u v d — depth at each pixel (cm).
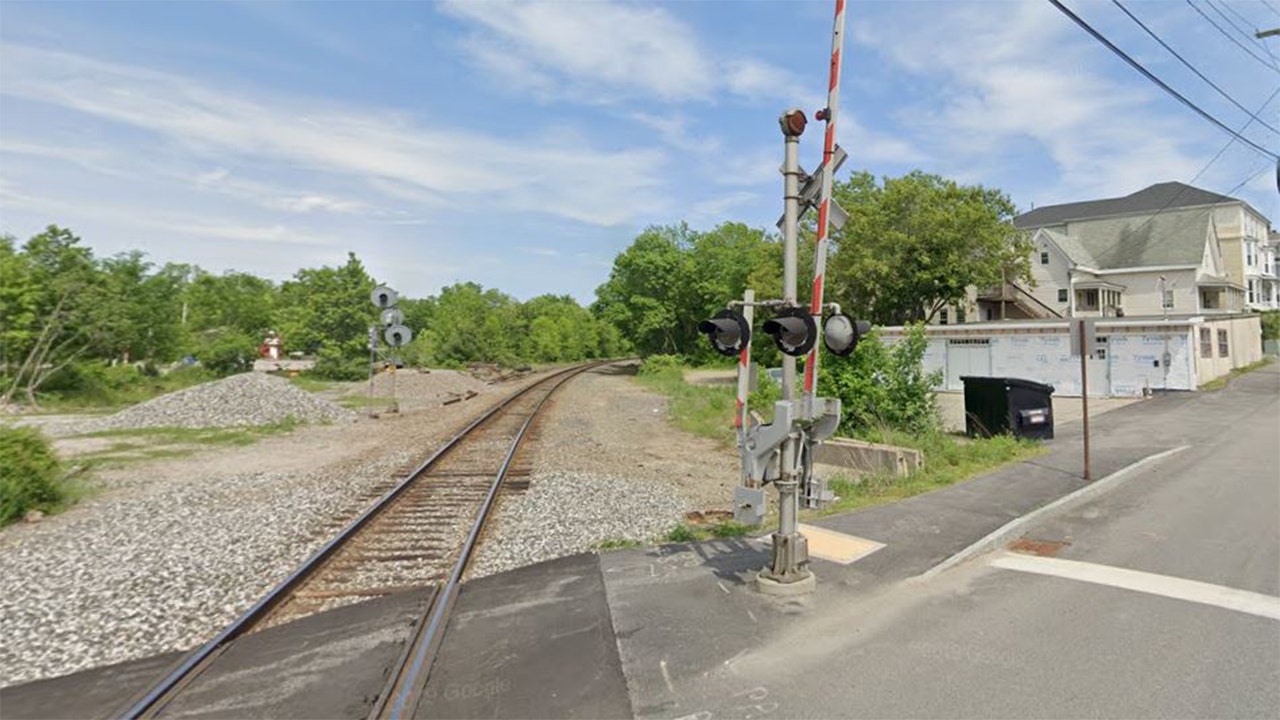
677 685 393
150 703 380
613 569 596
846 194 4091
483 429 1741
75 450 1379
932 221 3231
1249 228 5725
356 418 1995
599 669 413
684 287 5566
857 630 465
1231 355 3098
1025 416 1372
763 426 532
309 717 369
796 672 406
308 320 4103
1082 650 430
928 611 497
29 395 2373
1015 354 2697
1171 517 774
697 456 1413
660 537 734
